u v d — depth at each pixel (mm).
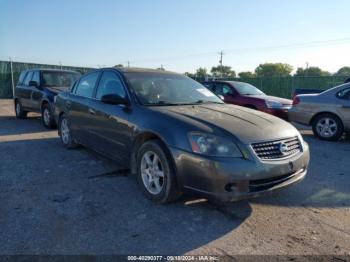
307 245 3090
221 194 3352
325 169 5543
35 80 10430
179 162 3574
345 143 7922
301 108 8648
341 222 3578
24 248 2955
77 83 6402
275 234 3287
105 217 3578
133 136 4273
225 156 3359
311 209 3896
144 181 4113
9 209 3738
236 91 10867
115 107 4766
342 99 7980
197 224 3457
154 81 5004
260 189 3480
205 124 3664
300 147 3953
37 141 7512
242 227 3420
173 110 4168
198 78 24000
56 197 4094
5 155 6133
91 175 4973
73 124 6176
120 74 5004
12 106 16953
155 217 3596
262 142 3510
